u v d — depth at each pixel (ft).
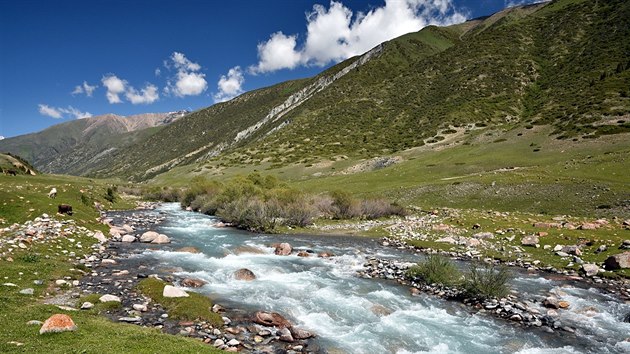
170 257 87.35
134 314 48.49
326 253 98.78
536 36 613.93
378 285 72.18
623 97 313.32
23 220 93.86
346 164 401.08
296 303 60.54
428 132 432.25
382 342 47.93
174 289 55.77
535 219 130.41
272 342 45.27
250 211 144.97
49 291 53.67
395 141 448.65
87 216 113.39
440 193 209.46
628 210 133.08
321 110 653.71
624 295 66.54
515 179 198.70
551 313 58.59
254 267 82.28
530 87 475.72
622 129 253.44
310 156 462.60
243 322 50.67
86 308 48.42
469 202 188.75
